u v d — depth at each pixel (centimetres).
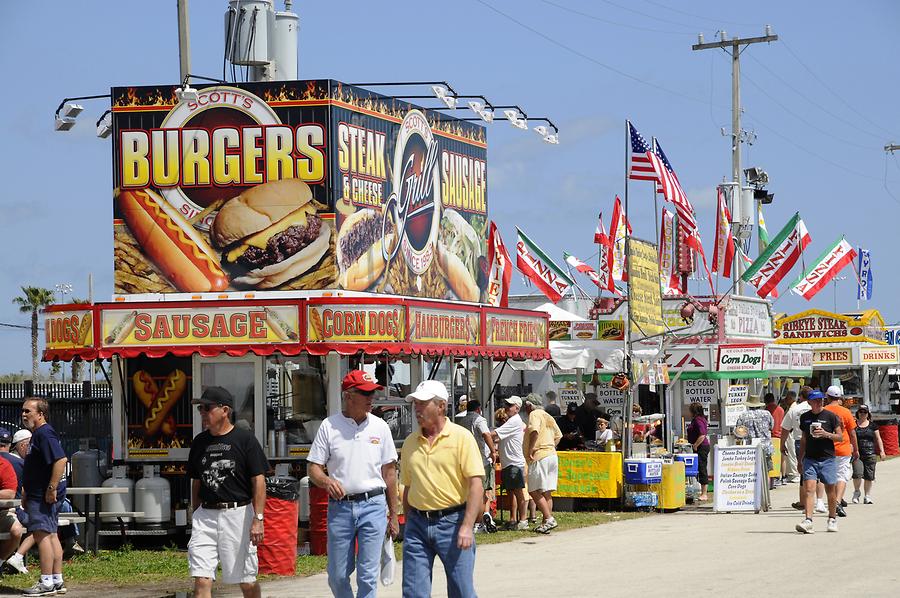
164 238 1733
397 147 1881
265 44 1947
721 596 1174
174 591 1320
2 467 1420
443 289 2033
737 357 2561
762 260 3002
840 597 1155
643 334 2194
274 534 1416
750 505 2056
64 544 1627
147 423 1705
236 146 1720
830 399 1888
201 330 1602
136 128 1741
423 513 944
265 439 1675
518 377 3164
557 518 1983
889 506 2119
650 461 2075
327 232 1700
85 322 1617
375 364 1811
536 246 2941
